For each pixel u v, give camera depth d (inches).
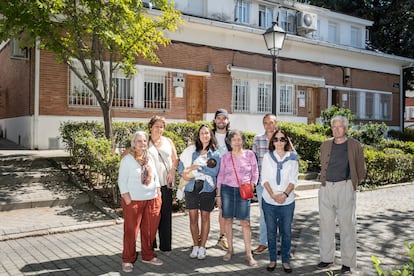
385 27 1026.1
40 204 307.4
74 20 352.5
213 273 197.5
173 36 588.7
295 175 204.7
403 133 875.4
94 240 246.4
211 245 241.6
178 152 369.4
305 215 322.0
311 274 198.7
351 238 201.2
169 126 474.0
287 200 202.4
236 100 665.0
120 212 302.2
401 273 112.6
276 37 385.7
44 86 486.3
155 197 209.0
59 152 461.4
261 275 195.8
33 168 387.5
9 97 627.8
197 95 625.6
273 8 773.9
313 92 787.4
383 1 1018.7
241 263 212.2
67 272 195.5
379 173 483.8
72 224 273.0
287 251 202.2
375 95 892.0
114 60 515.2
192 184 217.0
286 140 207.0
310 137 509.0
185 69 599.2
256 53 683.4
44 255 219.0
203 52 621.3
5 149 489.1
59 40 370.9
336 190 204.5
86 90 515.5
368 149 530.9
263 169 207.9
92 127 437.1
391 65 925.8
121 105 544.1
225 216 212.1
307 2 909.2
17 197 310.7
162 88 582.6
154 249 233.6
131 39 376.2
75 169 383.9
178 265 208.1
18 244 237.1
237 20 706.8
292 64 738.2
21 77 545.3
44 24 346.3
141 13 408.5
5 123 662.5
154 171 211.0
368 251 235.3
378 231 278.4
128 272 196.9
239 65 663.1
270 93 707.4
